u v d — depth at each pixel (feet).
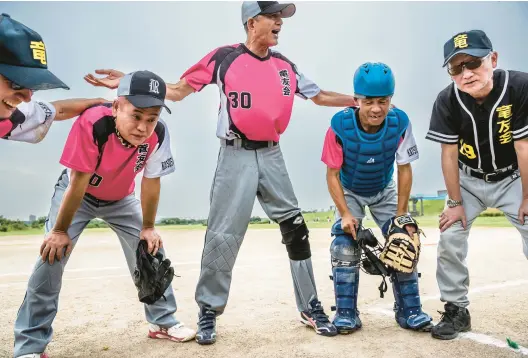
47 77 7.83
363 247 10.59
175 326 10.73
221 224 10.67
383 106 9.95
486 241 27.96
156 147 9.83
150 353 9.91
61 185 10.04
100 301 14.53
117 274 19.36
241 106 10.28
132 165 9.65
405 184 10.91
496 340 10.19
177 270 20.42
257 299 14.48
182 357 9.64
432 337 10.39
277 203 10.94
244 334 10.98
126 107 8.77
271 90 10.43
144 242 10.21
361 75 9.88
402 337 10.44
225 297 10.84
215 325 10.99
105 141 9.02
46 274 9.20
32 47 7.77
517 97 9.52
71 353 10.02
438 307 13.19
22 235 37.29
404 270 10.39
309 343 10.18
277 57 11.05
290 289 15.90
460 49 9.31
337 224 11.22
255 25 10.36
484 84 9.45
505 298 13.80
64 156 8.87
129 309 13.56
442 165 10.55
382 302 13.82
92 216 10.28
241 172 10.61
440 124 10.32
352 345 9.98
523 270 18.49
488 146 10.06
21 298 15.16
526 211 9.86
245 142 10.61
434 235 32.35
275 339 10.55
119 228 10.60
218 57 10.50
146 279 9.83
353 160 10.72
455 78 9.63
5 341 10.83
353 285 10.98
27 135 9.00
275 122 10.52
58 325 12.01
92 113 9.05
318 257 23.45
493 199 10.51
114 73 10.37
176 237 34.32
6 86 7.68
